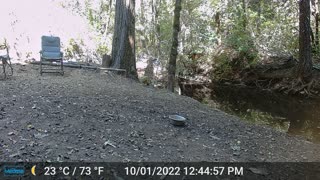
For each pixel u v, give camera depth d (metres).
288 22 17.36
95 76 9.93
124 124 5.52
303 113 11.27
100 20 16.33
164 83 13.73
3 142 4.23
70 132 4.84
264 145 5.44
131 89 8.80
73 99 6.62
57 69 10.28
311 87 14.01
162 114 6.53
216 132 5.83
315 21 16.52
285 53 16.73
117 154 4.30
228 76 17.06
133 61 11.10
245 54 16.84
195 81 17.28
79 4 15.90
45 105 5.95
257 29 17.31
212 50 18.11
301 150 5.38
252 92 15.29
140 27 17.23
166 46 16.19
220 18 17.97
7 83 7.53
